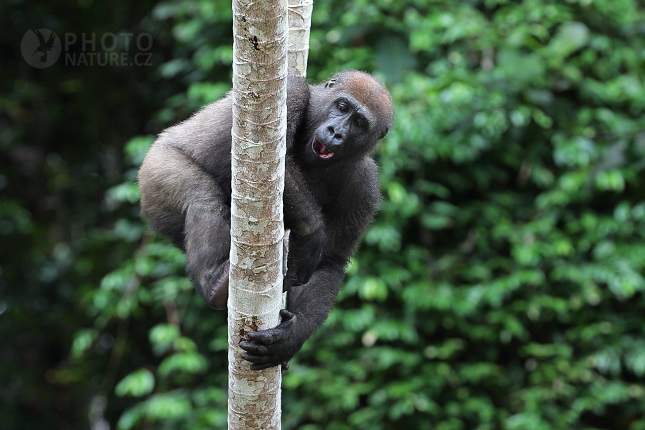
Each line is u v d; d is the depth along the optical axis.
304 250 5.54
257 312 4.95
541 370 12.06
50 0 15.25
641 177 12.42
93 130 16.16
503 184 13.20
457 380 11.82
